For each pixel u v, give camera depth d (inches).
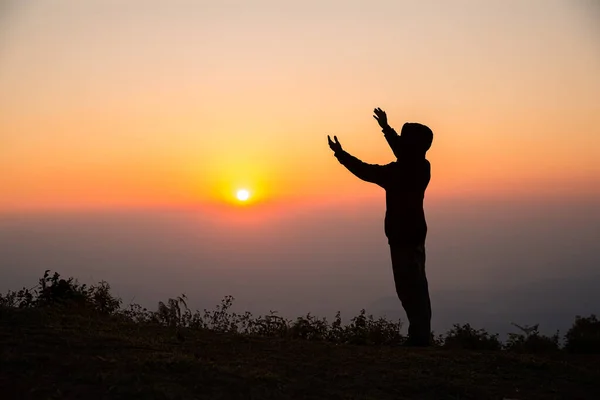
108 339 438.0
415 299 576.1
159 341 464.1
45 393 334.6
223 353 447.2
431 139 584.7
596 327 577.3
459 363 462.0
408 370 434.3
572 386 425.1
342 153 598.9
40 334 432.1
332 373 415.8
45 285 610.9
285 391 368.2
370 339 589.9
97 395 335.3
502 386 417.7
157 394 338.6
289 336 576.7
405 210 577.9
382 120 593.9
